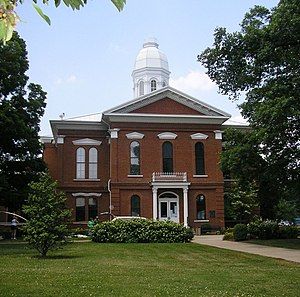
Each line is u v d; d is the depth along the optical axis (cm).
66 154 4397
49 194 2064
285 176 2645
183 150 4362
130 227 2998
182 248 2436
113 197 4181
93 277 1317
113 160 4225
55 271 1467
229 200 4503
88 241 3088
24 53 3341
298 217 6631
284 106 2288
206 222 4294
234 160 2705
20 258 1930
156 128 4338
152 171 4278
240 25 2814
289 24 2414
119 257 1962
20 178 3222
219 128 4441
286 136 2483
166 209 4303
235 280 1268
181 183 4241
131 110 4300
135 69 5878
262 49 2580
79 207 4369
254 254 2091
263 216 4412
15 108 3197
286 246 2567
